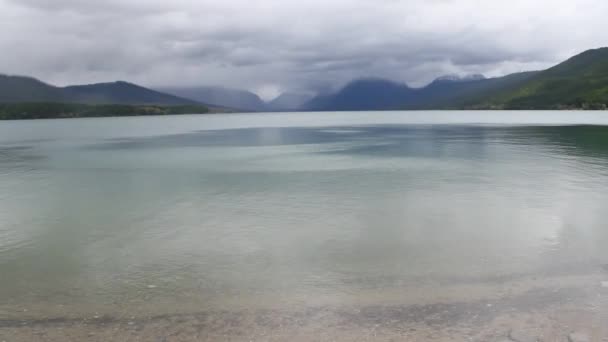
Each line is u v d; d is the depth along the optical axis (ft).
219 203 96.07
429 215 82.84
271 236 70.85
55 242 69.41
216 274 54.39
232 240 69.00
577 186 108.78
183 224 79.20
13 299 47.37
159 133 400.88
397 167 147.84
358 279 51.60
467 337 37.37
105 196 106.11
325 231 73.20
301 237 70.03
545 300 44.24
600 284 48.03
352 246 64.95
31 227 78.59
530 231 70.90
